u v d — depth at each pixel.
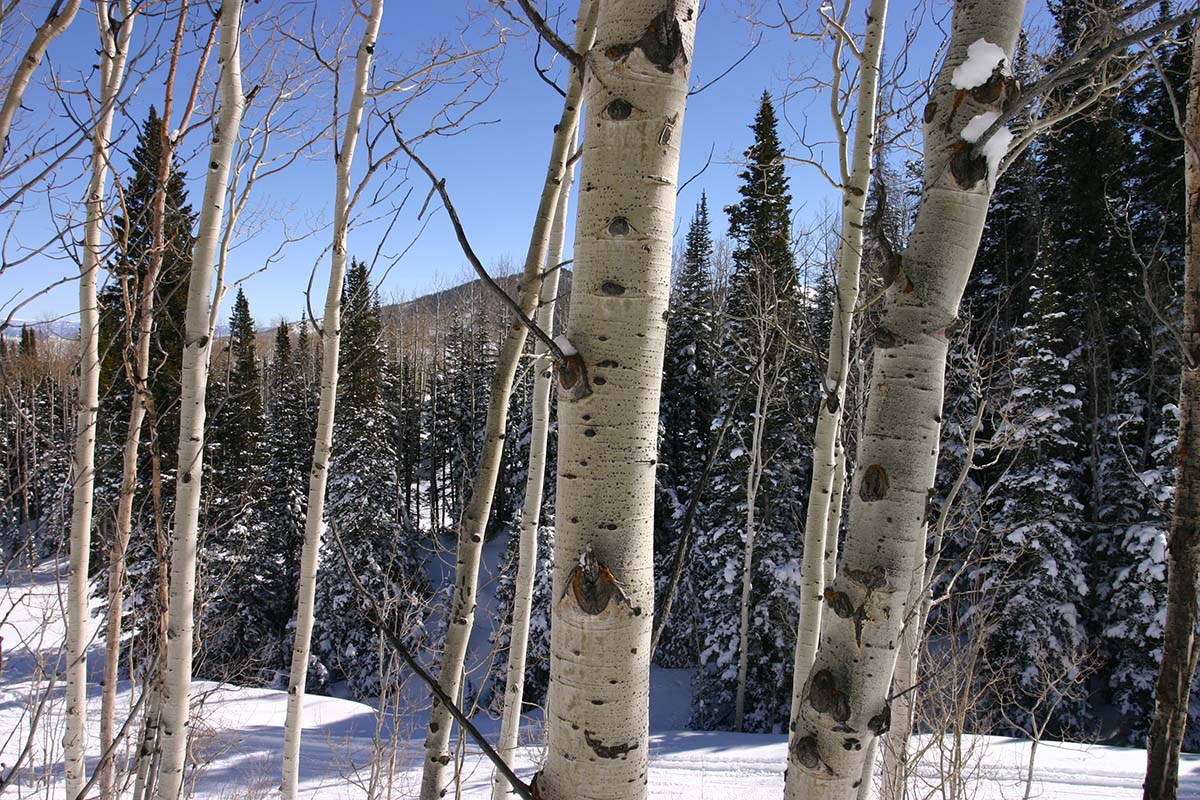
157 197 3.93
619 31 1.48
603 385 1.47
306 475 22.75
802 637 4.69
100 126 4.00
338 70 5.12
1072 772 11.27
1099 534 14.70
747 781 12.62
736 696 17.08
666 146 1.48
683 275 22.86
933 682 7.38
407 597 8.47
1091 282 15.73
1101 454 15.31
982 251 14.67
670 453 21.78
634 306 1.47
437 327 44.31
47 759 5.81
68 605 4.49
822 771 1.96
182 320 6.46
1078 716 13.70
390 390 31.92
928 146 2.00
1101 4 3.18
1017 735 13.45
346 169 5.22
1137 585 13.46
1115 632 13.84
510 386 2.67
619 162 1.48
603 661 1.45
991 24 1.91
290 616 20.58
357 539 19.00
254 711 13.80
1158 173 15.18
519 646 5.10
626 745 1.46
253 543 17.08
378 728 7.87
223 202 4.02
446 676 2.72
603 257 1.48
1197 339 3.12
